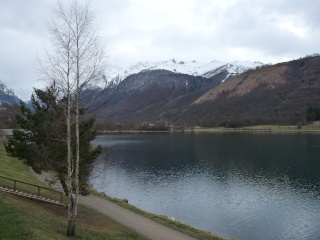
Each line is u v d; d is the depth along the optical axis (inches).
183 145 5497.1
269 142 5561.0
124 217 1358.3
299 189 2373.3
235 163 3535.9
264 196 2206.0
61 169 1119.0
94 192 1804.9
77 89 816.9
